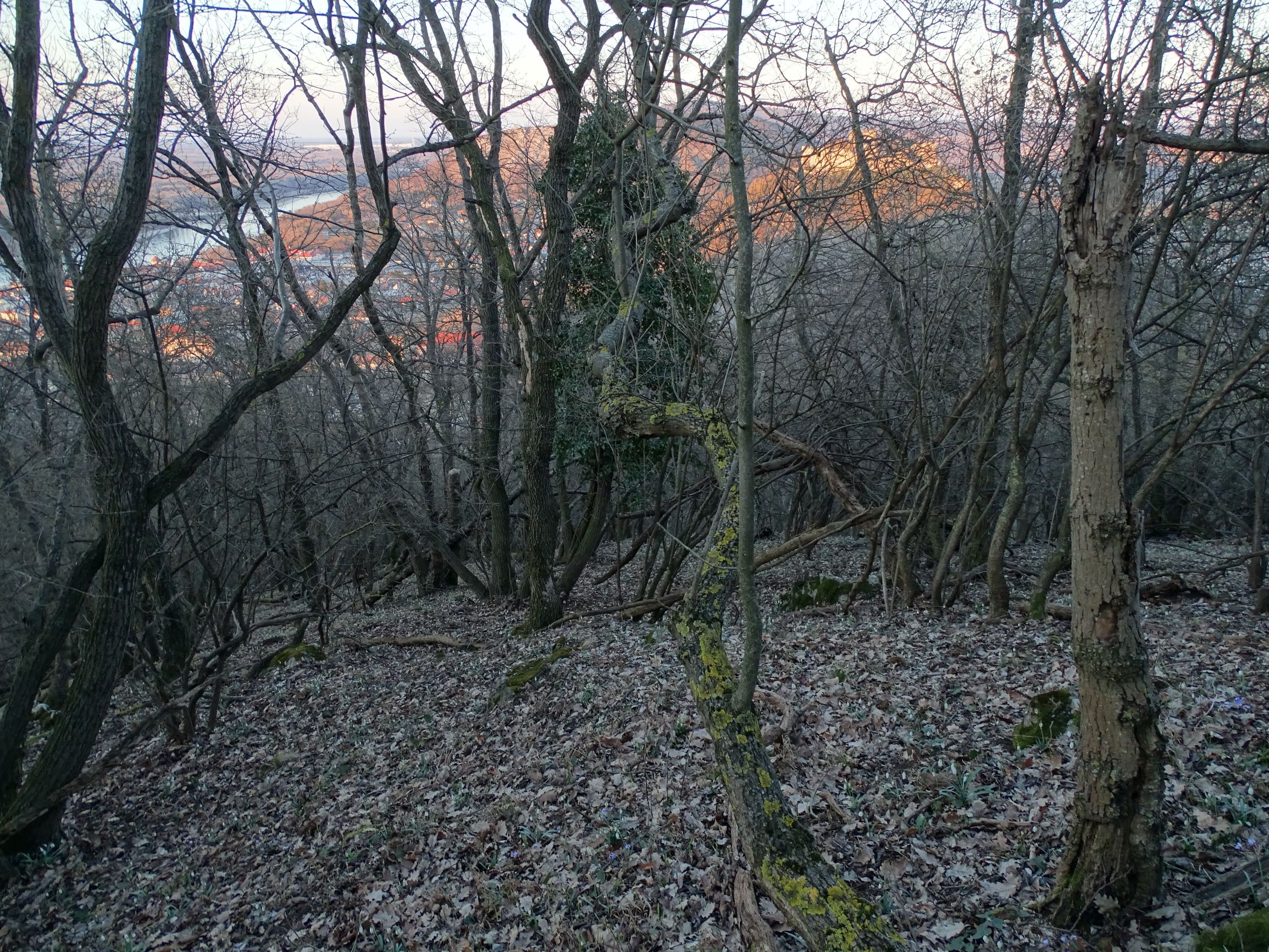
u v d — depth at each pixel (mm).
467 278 19375
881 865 5000
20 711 8070
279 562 14328
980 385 9516
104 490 7996
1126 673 3844
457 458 18359
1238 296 11414
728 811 5656
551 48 11094
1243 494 16250
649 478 15695
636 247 10578
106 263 7598
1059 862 4285
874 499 13023
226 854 7484
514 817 6508
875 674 8195
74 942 6598
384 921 5605
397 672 12367
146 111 7586
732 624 11648
